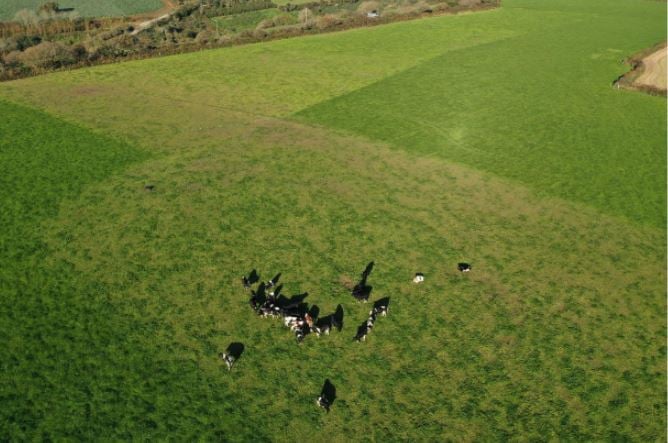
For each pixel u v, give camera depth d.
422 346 29.77
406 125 58.53
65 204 42.00
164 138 54.34
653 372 28.55
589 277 35.53
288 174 47.53
